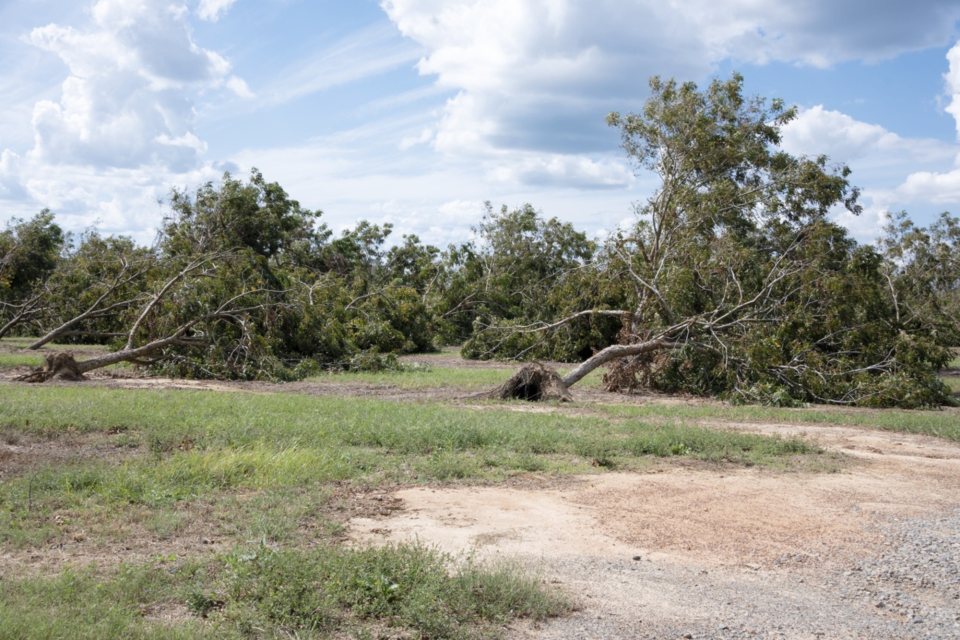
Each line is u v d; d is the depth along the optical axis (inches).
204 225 1336.1
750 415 585.0
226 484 300.8
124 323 984.3
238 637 158.2
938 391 695.7
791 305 786.2
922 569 221.5
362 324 1226.0
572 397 660.7
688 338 756.6
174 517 247.3
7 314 1359.5
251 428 410.3
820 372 710.5
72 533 231.6
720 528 262.7
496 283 1553.9
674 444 421.1
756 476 352.8
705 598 195.9
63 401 494.9
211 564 203.2
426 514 270.4
